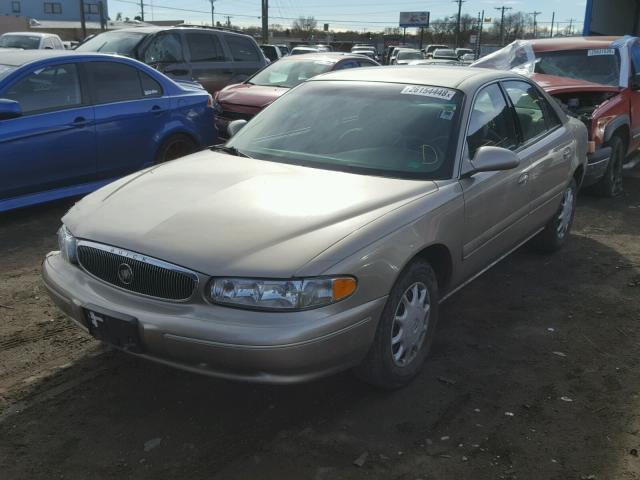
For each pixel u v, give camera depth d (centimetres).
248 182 342
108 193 354
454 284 375
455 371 357
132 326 280
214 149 426
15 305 429
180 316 274
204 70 1100
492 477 270
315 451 284
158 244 287
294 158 385
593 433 303
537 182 460
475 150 385
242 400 324
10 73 576
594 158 696
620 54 820
